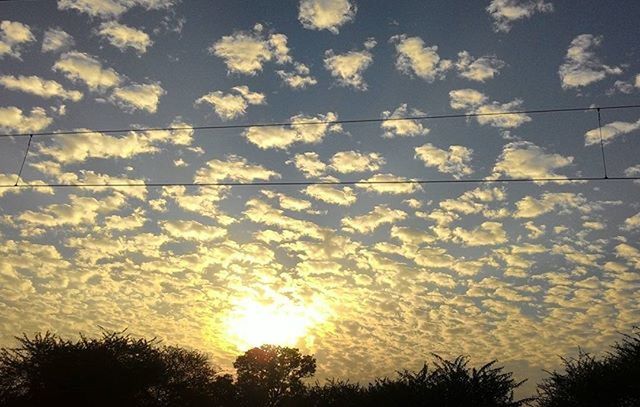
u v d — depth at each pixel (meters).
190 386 38.47
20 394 31.61
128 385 33.25
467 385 34.38
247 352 66.50
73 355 32.41
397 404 34.50
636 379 29.86
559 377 33.22
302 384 64.88
